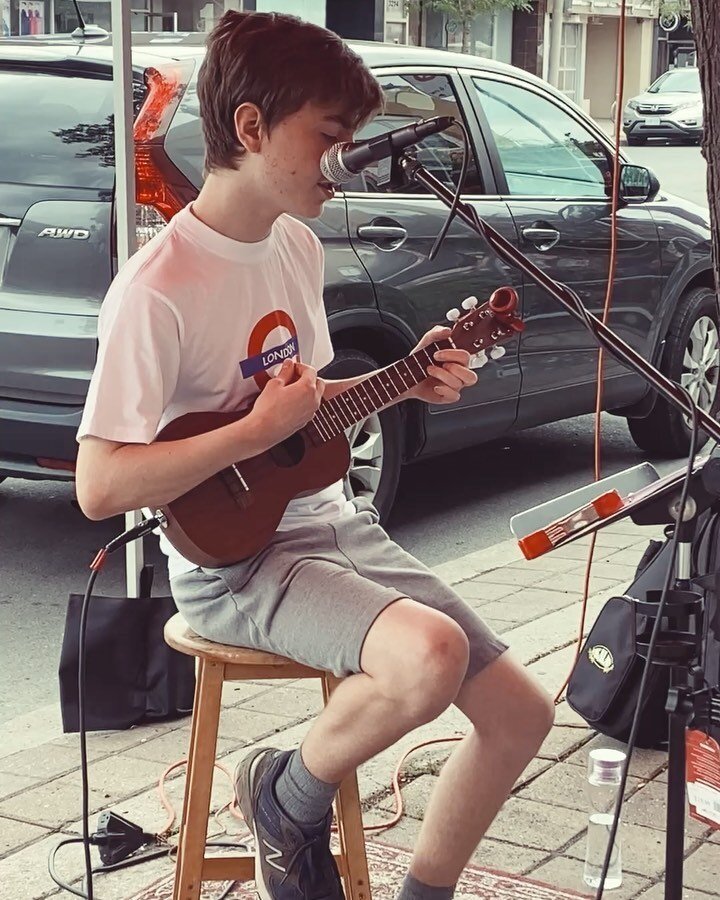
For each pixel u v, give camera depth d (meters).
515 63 27.64
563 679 3.77
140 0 14.07
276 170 2.24
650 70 30.77
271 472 2.36
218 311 2.31
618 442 7.01
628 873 2.75
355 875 2.45
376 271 4.92
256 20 2.26
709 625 2.86
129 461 2.18
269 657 2.33
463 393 5.30
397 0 22.62
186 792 2.41
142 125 4.47
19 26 12.65
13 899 2.69
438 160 5.28
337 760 2.20
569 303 2.30
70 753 3.37
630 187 6.03
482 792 2.36
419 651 2.11
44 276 4.61
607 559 4.97
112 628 3.47
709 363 6.66
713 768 2.61
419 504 5.87
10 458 4.74
